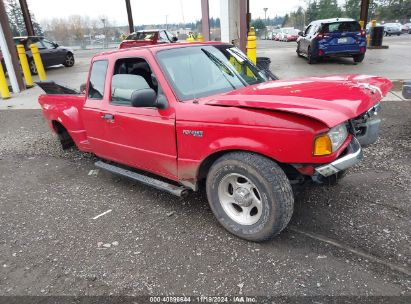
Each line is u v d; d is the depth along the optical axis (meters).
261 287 2.67
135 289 2.75
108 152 4.43
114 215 3.89
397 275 2.68
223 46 4.24
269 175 2.82
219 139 3.04
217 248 3.16
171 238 3.37
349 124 3.11
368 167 4.57
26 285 2.88
